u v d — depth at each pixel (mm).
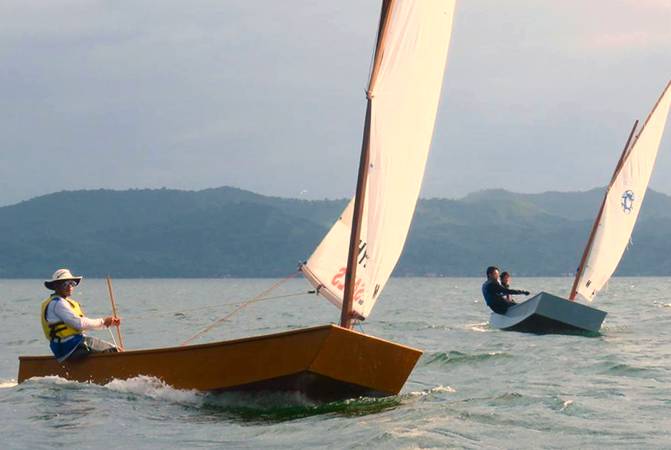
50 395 32188
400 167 32281
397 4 31516
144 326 81938
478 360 45531
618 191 72375
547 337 60344
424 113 32562
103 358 33719
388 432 26859
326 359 29609
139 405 31016
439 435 26719
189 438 26578
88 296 197250
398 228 32531
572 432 27547
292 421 28672
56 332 34312
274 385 30406
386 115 31938
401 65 31953
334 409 30594
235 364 30766
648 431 27688
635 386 36656
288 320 89125
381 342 30047
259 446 25547
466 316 90438
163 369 32156
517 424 28500
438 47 32531
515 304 67125
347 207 36719
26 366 36719
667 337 59500
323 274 36531
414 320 82938
